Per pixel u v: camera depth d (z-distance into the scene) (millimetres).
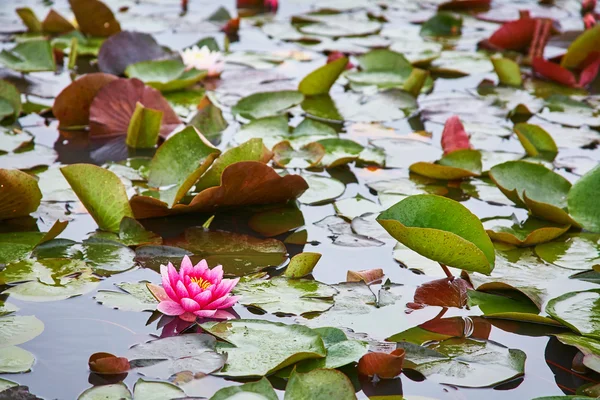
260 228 4531
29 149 4828
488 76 5863
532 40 6359
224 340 4199
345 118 5090
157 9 7656
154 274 4363
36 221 4527
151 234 4492
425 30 6965
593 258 4449
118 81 4945
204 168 4508
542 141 4895
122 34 5559
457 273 4406
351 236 4512
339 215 4586
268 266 4398
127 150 4863
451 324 4266
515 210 4625
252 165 4484
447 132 4840
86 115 4988
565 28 7066
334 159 4812
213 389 4105
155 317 4254
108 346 4188
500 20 7441
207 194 4512
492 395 4121
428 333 4242
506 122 5082
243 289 4324
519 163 4668
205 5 7898
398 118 5102
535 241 4488
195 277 4289
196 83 5438
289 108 5152
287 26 7059
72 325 4230
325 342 4199
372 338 4223
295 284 4348
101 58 5453
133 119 4840
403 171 4789
